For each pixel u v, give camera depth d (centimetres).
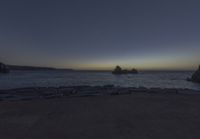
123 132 320
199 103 572
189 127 343
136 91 941
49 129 337
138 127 345
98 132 321
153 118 405
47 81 3706
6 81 3438
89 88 1198
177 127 343
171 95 750
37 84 2925
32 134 312
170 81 4219
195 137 295
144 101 612
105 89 1108
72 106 536
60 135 308
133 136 301
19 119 402
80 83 3400
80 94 856
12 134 313
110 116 424
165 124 362
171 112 458
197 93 845
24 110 487
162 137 295
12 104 572
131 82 3847
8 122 381
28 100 657
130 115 432
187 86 2925
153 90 975
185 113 446
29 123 374
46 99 672
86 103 581
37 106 540
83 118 408
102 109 495
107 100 635
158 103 576
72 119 401
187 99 648
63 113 453
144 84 3291
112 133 315
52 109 498
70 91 977
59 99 665
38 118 410
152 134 309
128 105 546
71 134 312
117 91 954
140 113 450
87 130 331
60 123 372
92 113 452
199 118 403
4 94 917
